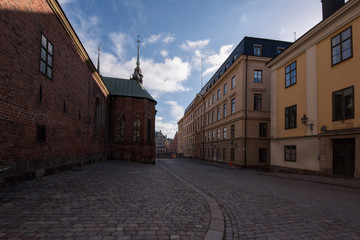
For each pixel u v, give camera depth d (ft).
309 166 46.83
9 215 13.07
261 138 80.84
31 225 11.56
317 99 45.52
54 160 32.35
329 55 42.96
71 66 39.19
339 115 40.16
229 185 30.35
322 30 44.55
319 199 21.66
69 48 38.04
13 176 22.36
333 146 41.63
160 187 25.27
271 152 61.46
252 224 13.71
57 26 32.94
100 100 66.03
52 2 30.04
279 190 27.02
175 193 21.97
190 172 50.67
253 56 81.30
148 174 39.22
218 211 15.69
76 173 34.32
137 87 94.38
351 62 38.04
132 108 85.10
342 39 40.09
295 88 52.70
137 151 83.56
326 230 12.85
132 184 26.32
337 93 40.75
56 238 10.05
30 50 25.25
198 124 153.69
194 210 15.78
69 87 38.27
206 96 132.67
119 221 12.70
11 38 21.61
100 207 15.38
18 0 22.79
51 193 19.15
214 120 115.14
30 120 25.40
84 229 11.27
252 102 81.30
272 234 12.12
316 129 45.42
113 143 81.66
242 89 80.74
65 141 36.65
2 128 20.42
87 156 50.42
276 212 16.46
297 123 51.47
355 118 36.86
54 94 32.12
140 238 10.45
